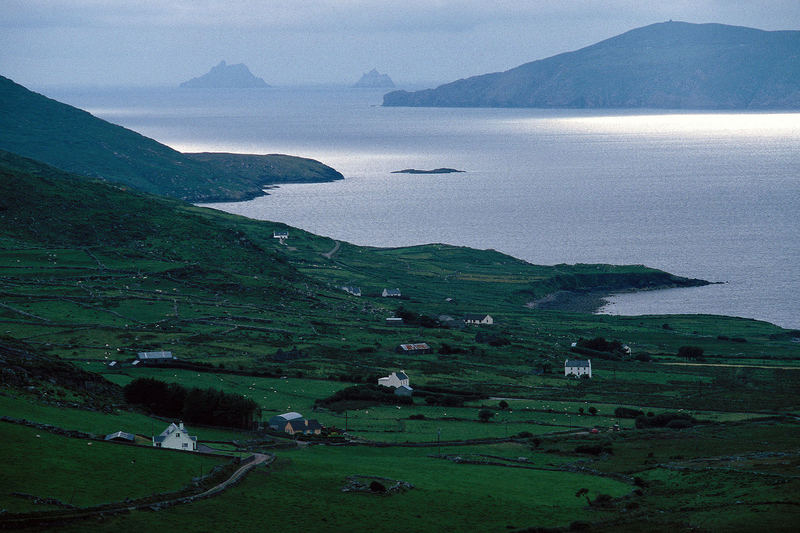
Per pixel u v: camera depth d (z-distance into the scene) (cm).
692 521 13888
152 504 12812
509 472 17575
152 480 13825
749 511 14100
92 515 11981
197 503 13312
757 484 15825
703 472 17088
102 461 14175
